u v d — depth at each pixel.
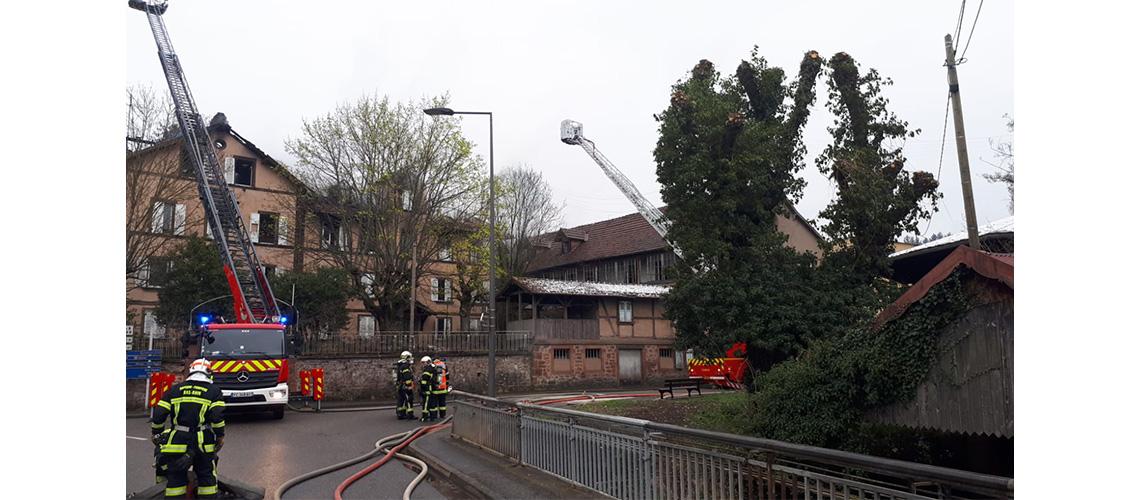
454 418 13.91
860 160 13.12
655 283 44.84
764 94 14.36
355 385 28.14
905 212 13.10
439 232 32.50
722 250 12.73
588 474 8.69
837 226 13.28
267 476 10.74
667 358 39.16
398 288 32.22
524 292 35.53
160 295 26.69
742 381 20.16
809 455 5.34
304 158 30.34
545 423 9.90
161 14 26.83
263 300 23.47
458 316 41.47
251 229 35.56
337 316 29.83
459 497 9.31
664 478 7.20
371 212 30.64
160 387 19.83
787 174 14.16
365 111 30.45
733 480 6.29
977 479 4.20
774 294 12.70
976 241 12.94
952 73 13.32
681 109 13.38
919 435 8.82
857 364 7.73
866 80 14.01
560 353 35.53
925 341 7.11
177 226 26.77
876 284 13.54
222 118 35.47
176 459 8.19
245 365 18.31
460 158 31.36
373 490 9.77
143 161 24.17
